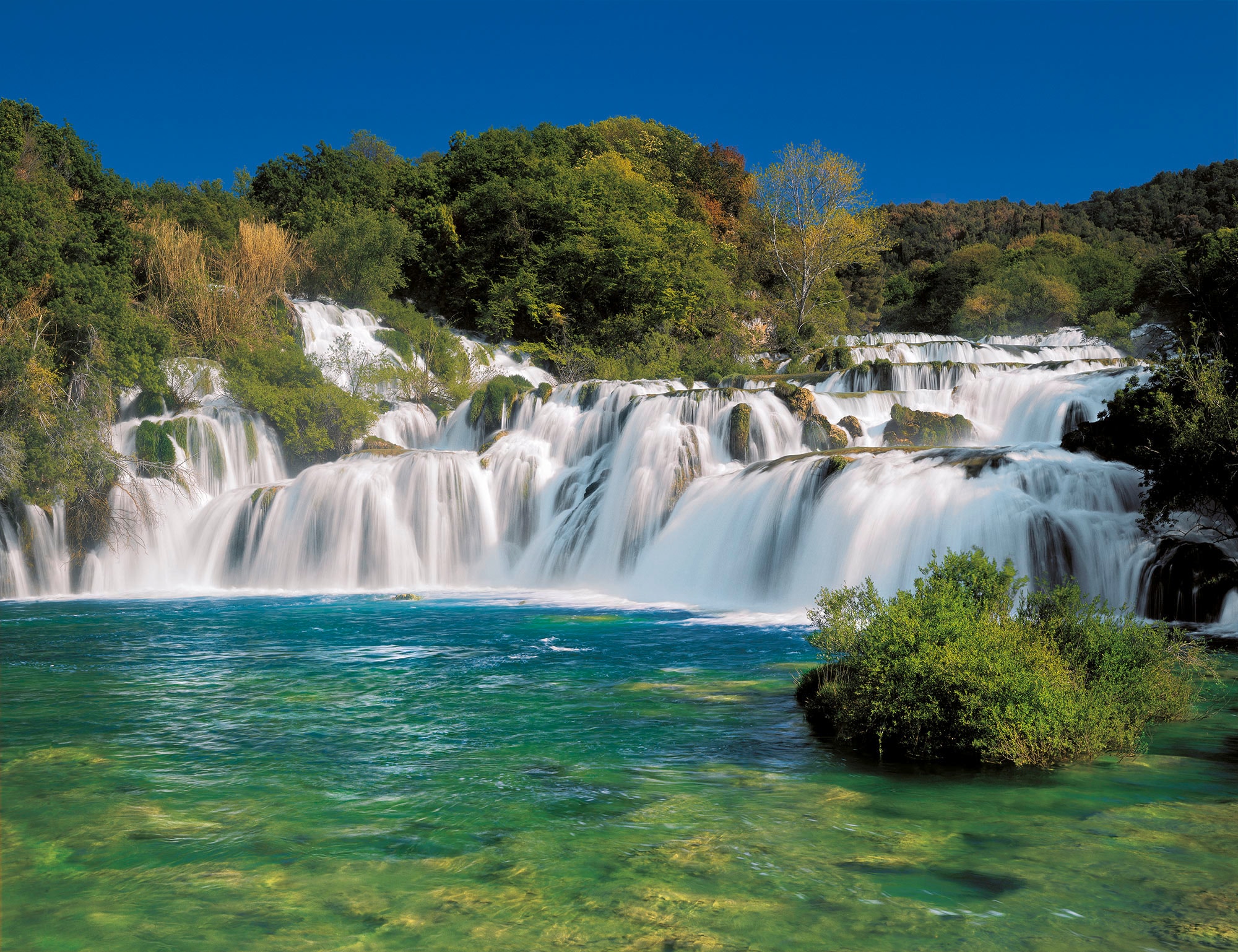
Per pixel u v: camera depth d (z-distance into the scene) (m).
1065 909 5.88
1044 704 9.33
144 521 31.19
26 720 11.69
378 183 66.12
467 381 47.72
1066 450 23.34
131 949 5.54
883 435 31.89
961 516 21.00
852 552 22.66
